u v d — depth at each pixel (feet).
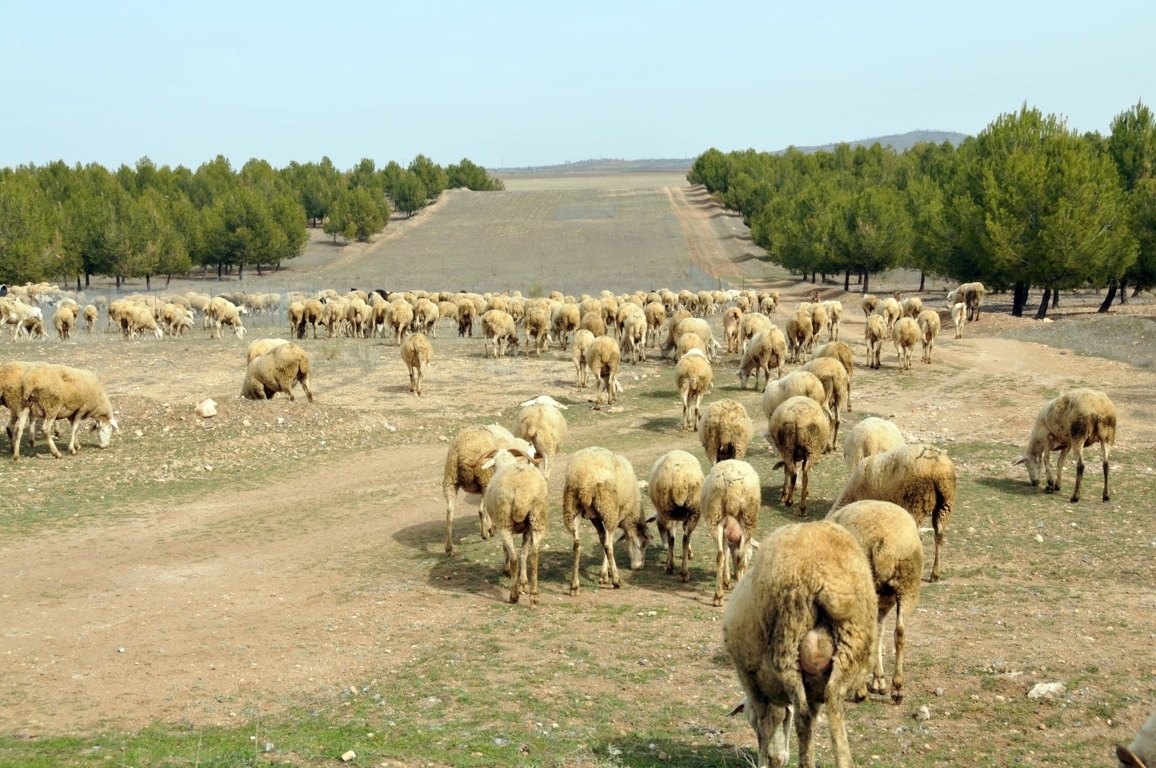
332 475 62.59
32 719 25.89
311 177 404.98
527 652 32.17
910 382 93.50
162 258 254.88
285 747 23.32
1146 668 28.25
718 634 33.86
